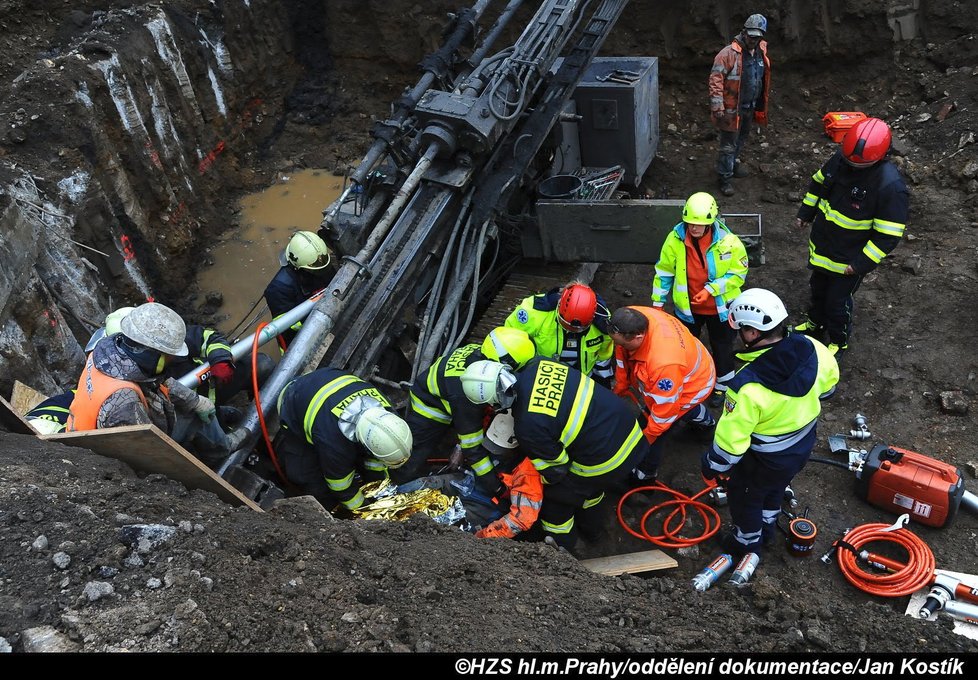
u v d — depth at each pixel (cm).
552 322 458
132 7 772
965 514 446
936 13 770
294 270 565
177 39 800
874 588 404
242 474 431
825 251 531
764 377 367
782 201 745
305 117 958
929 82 768
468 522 427
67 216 594
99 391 361
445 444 546
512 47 608
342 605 294
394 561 337
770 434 379
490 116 563
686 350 430
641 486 488
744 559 421
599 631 314
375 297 524
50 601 268
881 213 495
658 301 521
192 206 790
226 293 743
